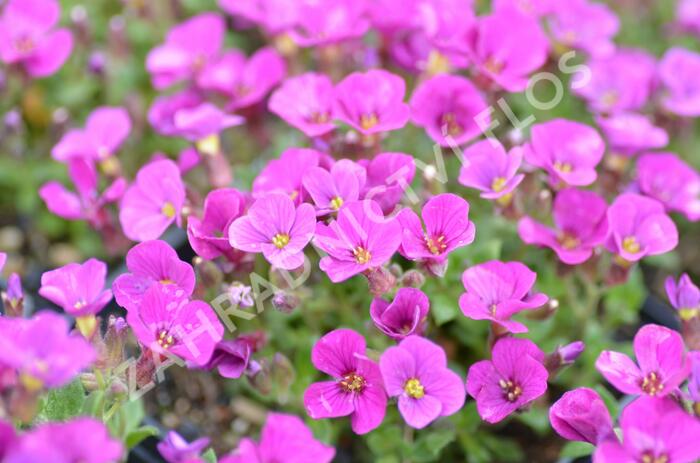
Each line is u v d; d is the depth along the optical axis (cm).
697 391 35
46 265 47
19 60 44
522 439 42
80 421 32
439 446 39
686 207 40
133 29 50
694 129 49
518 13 41
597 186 43
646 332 36
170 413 42
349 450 42
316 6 43
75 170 41
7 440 32
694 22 50
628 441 34
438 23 42
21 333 34
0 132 46
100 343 36
